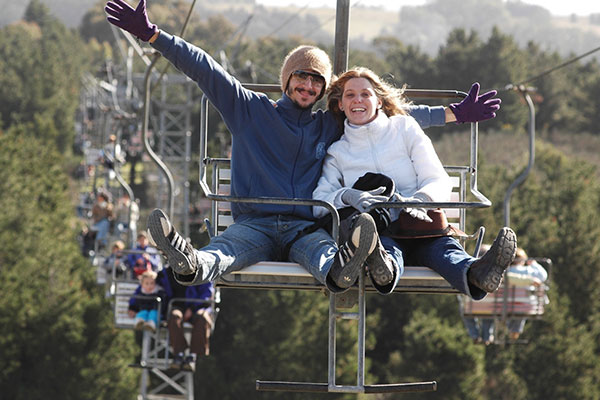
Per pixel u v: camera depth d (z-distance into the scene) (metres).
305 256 7.68
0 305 43.22
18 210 50.97
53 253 47.41
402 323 60.53
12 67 140.75
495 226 58.31
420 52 149.62
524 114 134.25
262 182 8.36
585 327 48.00
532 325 47.91
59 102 133.88
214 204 9.02
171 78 45.88
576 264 53.66
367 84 8.45
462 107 9.19
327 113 8.70
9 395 42.88
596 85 151.88
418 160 8.30
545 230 56.50
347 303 8.23
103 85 54.91
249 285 8.13
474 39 144.50
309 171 8.45
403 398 47.00
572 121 145.00
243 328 52.16
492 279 7.27
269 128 8.37
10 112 132.00
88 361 43.84
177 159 45.69
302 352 48.00
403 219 7.89
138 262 24.75
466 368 45.78
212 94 8.25
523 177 21.50
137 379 46.25
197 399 51.16
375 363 58.16
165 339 20.72
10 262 46.81
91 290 48.84
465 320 23.44
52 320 43.72
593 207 61.78
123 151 54.56
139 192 81.38
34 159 67.62
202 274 7.26
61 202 63.72
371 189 8.05
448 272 7.60
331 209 7.50
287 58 8.47
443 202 7.45
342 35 10.28
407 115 8.68
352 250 6.93
